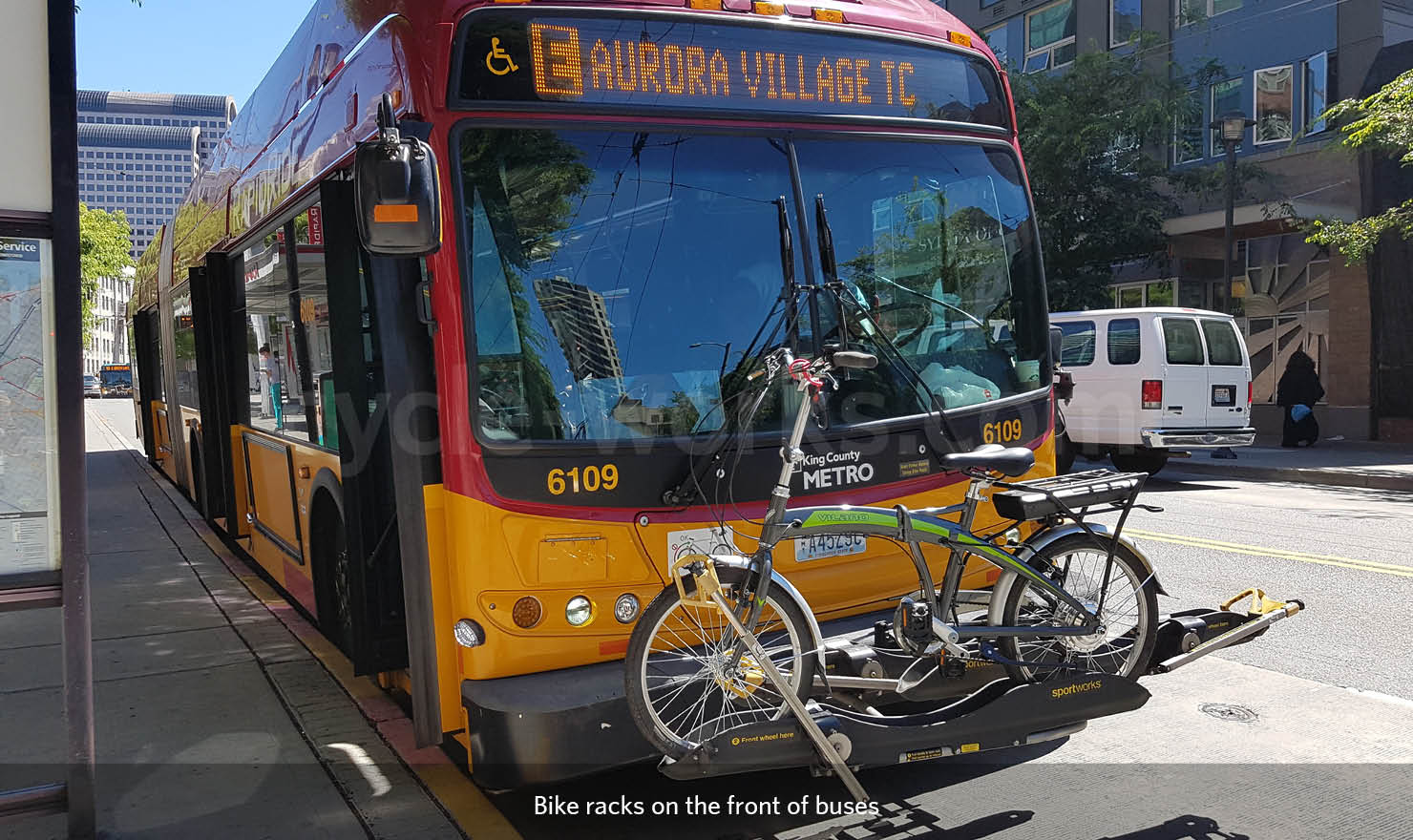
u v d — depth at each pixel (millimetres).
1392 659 5898
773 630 3926
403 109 3979
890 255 4562
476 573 3770
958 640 3971
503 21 3910
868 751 3701
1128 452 14812
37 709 5250
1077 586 4320
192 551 9617
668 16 4156
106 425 31906
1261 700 5281
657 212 4098
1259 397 22828
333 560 5703
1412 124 14945
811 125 4414
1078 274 21578
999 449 4016
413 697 3893
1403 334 20062
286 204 5914
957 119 4871
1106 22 25062
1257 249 22656
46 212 3559
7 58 3508
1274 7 21906
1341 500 12562
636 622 3709
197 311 9320
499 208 3881
